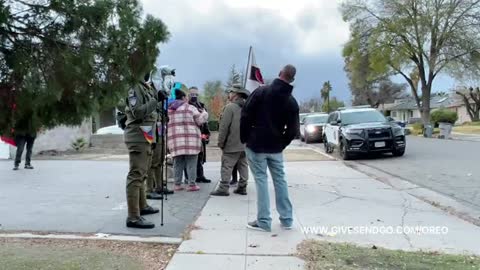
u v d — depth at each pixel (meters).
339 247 4.81
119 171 11.66
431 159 14.36
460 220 6.02
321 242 4.99
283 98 5.47
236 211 6.57
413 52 38.00
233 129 7.75
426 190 8.59
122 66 3.67
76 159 15.53
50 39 3.43
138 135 5.60
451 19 35.84
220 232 5.39
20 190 8.50
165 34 3.81
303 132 28.83
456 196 7.94
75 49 3.48
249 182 9.40
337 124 16.42
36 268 4.14
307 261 4.36
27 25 3.39
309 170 11.43
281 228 5.57
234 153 7.82
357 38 39.78
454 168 11.89
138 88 5.38
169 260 4.43
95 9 3.45
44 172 11.45
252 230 5.48
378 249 4.75
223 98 43.38
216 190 8.08
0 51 3.33
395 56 38.69
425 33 36.78
